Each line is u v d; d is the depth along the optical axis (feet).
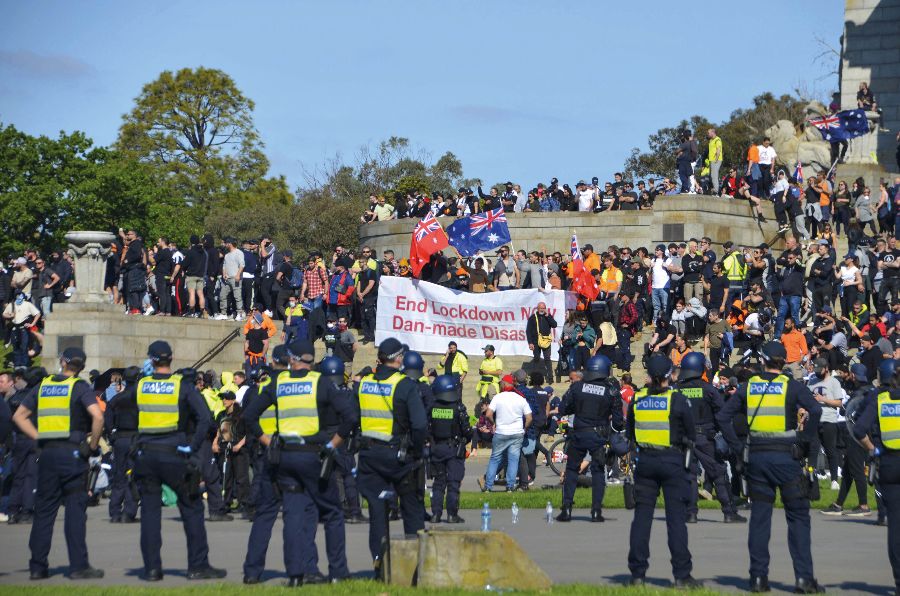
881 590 39.14
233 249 107.76
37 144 216.95
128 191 221.46
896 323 90.94
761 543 38.42
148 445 40.83
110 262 106.22
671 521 39.29
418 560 37.52
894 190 117.80
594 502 58.13
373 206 144.46
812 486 61.05
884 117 152.35
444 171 272.51
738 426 38.96
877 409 38.73
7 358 102.63
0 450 62.23
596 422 57.47
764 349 38.88
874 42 153.79
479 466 86.48
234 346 106.42
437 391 55.11
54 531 56.44
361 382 41.55
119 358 96.99
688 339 95.35
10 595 36.40
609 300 101.55
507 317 103.55
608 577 41.16
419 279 106.22
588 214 129.39
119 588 37.91
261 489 39.99
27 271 104.58
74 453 41.50
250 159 280.31
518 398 68.80
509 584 37.04
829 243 106.83
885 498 38.55
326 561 46.24
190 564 41.50
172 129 277.23
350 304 108.37
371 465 41.22
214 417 60.70
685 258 103.81
